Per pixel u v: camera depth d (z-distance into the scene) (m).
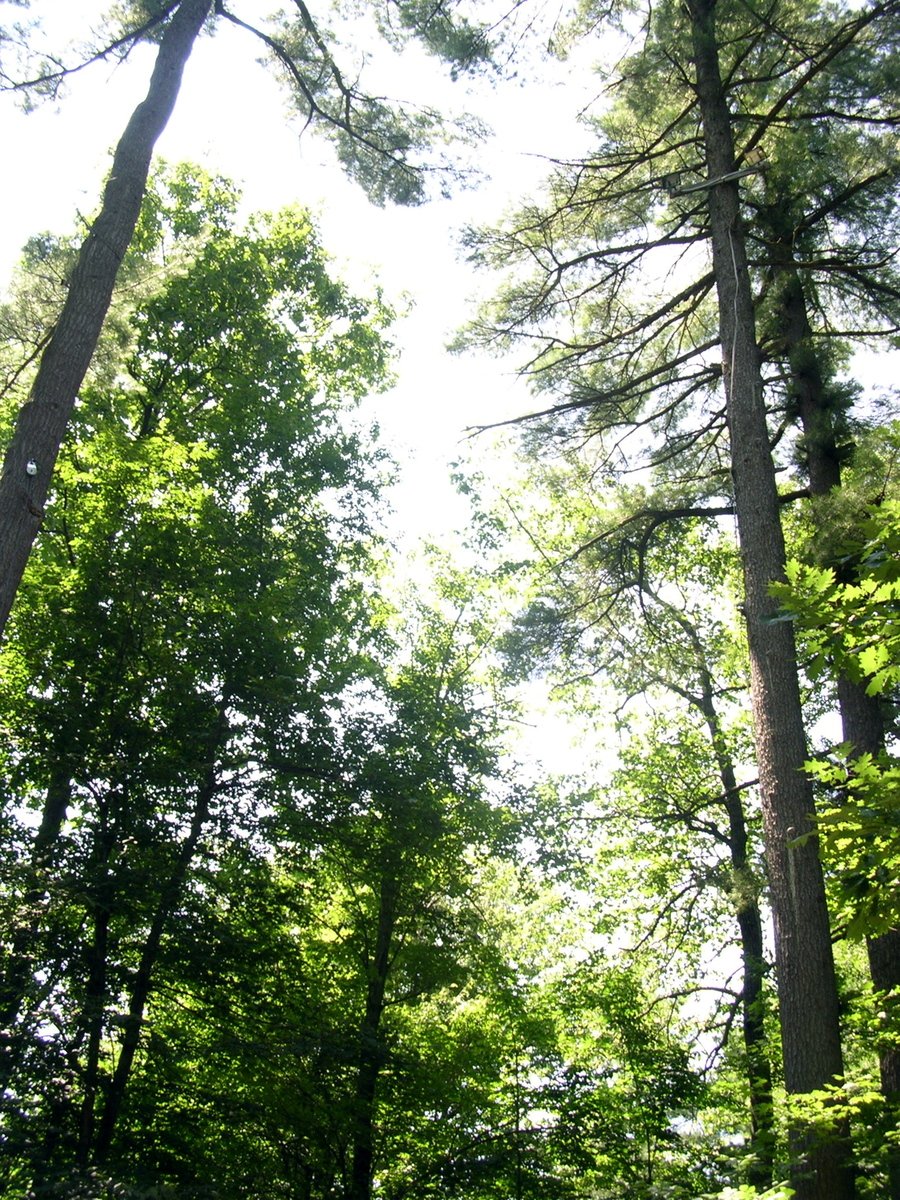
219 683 12.28
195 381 16.17
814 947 8.73
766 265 12.61
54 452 7.73
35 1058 8.91
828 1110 7.80
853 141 11.80
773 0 11.52
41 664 11.30
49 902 9.52
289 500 14.73
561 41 12.34
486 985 14.93
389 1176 13.70
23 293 9.12
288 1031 11.00
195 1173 10.23
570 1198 13.30
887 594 5.45
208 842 11.77
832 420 12.50
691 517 15.15
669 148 12.52
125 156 8.90
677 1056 15.04
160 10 9.71
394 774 13.07
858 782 5.68
